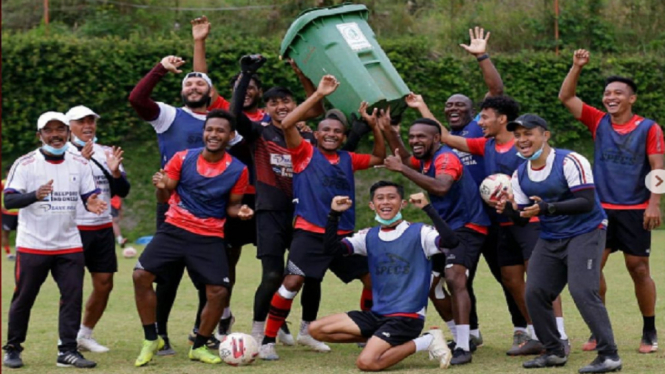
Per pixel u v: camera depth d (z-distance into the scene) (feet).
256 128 27.68
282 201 27.43
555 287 23.82
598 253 23.17
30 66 69.15
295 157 26.45
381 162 27.89
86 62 69.72
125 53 70.54
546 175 23.26
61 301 25.50
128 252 58.54
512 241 26.76
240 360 24.99
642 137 26.84
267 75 70.90
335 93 27.40
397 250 24.58
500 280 28.50
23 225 25.48
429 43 77.56
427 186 25.35
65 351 25.27
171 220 25.44
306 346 28.89
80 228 27.48
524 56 74.18
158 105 28.19
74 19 88.22
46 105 69.56
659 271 45.01
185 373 23.97
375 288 24.98
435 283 26.96
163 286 27.45
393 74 27.55
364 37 27.76
